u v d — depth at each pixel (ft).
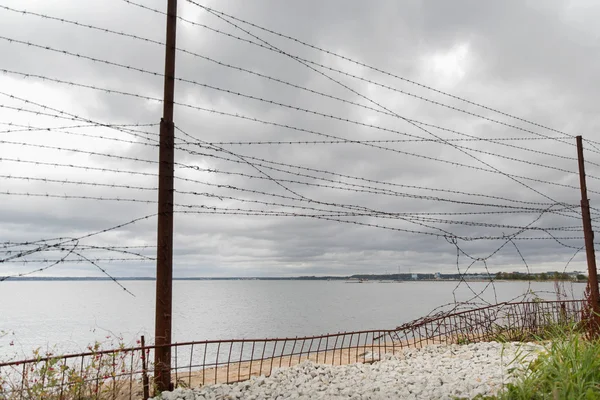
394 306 224.12
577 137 46.65
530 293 39.63
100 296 458.50
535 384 17.80
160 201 23.50
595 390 16.33
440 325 37.42
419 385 21.98
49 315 182.09
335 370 26.48
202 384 23.82
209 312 210.79
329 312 192.85
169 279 23.09
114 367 20.75
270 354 68.44
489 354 29.63
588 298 41.65
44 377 18.66
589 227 44.78
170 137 24.08
